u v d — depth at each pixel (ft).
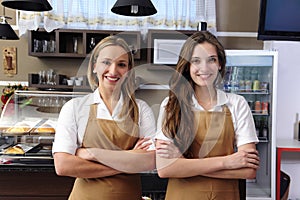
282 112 12.34
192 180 3.91
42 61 11.95
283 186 11.16
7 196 7.20
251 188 11.12
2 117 7.85
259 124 11.18
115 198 3.42
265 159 11.07
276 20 10.84
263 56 10.81
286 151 11.68
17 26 11.90
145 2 6.86
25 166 7.18
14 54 11.94
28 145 7.70
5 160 7.18
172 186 4.00
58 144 3.61
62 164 3.45
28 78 11.30
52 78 11.19
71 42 11.71
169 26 11.59
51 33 11.46
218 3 12.34
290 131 12.35
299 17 10.80
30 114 7.94
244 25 12.36
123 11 7.68
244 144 4.15
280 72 12.28
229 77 11.01
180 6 11.55
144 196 3.93
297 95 12.34
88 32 10.94
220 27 12.40
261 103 10.92
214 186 3.92
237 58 10.85
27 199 7.22
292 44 12.25
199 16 11.59
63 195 7.24
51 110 8.05
